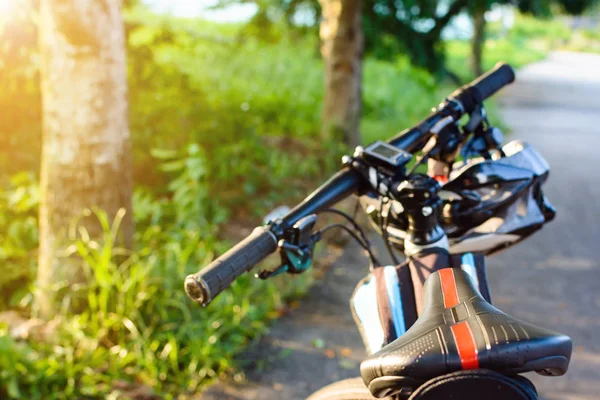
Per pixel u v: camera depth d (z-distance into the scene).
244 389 3.50
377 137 10.58
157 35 7.73
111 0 3.84
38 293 3.98
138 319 3.76
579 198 8.02
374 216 1.57
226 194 6.48
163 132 6.61
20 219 5.25
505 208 1.57
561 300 4.80
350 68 8.38
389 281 1.42
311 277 4.95
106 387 3.36
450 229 1.60
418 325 1.07
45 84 3.88
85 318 3.73
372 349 1.40
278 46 16.05
